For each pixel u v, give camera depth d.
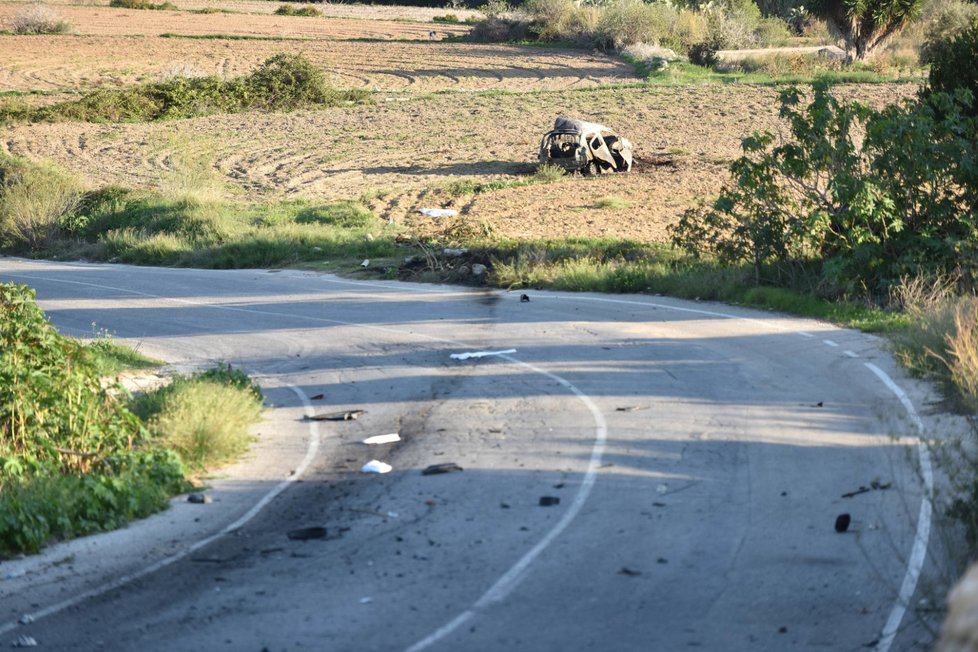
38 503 23.83
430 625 17.66
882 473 24.39
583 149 96.56
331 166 109.12
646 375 36.81
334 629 17.64
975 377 29.06
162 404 33.81
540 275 59.69
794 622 17.14
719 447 27.73
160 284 68.00
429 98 148.62
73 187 96.75
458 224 74.50
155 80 164.12
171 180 99.25
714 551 20.58
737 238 56.75
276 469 28.91
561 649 16.48
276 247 75.44
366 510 24.41
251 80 150.12
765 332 42.91
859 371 34.94
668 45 183.50
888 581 18.39
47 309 60.31
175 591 19.91
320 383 39.88
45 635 17.97
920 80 134.38
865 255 47.34
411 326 49.72
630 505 23.59
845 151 50.66
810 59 157.88
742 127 116.12
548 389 35.66
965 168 47.41
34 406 29.16
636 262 59.97
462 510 23.88
